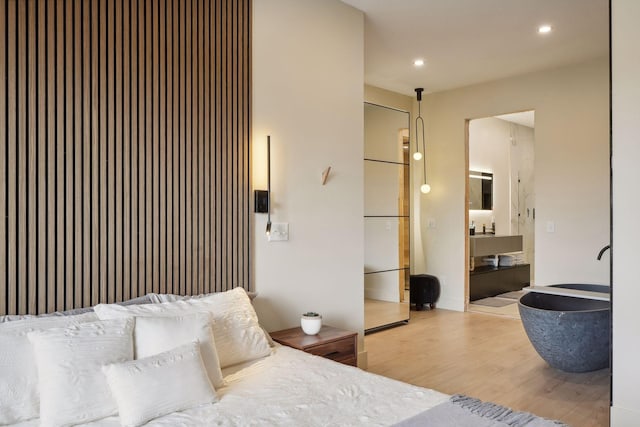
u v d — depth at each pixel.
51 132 2.23
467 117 5.95
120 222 2.46
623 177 2.68
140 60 2.55
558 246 5.15
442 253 6.19
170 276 2.65
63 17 2.28
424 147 6.38
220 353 2.29
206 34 2.84
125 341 1.95
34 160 2.18
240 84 3.01
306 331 3.05
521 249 7.86
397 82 5.77
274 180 3.17
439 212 6.21
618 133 2.70
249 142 3.04
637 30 2.63
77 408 1.70
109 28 2.43
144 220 2.55
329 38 3.54
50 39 2.23
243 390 2.03
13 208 2.11
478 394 3.23
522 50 4.61
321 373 2.24
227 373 2.26
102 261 2.39
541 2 3.55
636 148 2.63
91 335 1.89
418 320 5.54
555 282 5.16
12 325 1.92
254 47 3.09
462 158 5.99
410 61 4.95
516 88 5.50
